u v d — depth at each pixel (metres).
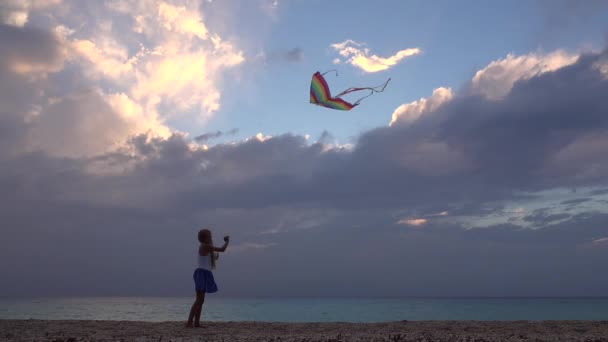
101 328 9.22
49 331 8.61
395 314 44.44
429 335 8.09
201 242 9.66
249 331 8.91
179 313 38.75
